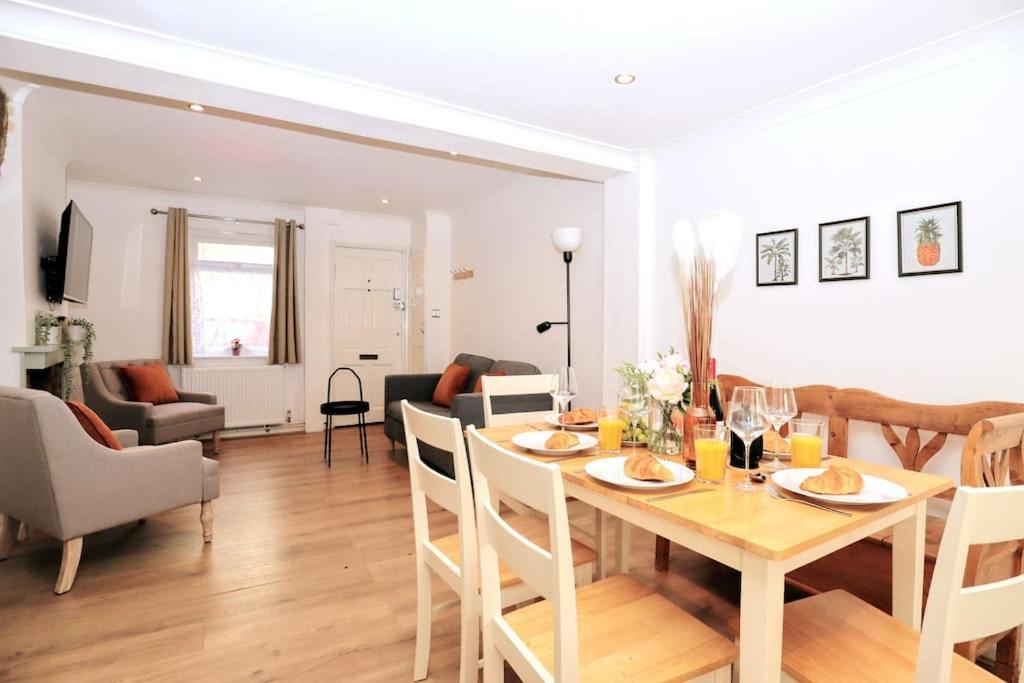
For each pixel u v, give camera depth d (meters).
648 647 1.15
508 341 4.80
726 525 1.07
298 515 3.13
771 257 2.79
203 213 5.20
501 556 1.17
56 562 2.48
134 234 4.94
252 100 2.42
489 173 4.36
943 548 0.79
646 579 2.39
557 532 0.95
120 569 2.42
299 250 5.65
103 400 4.02
